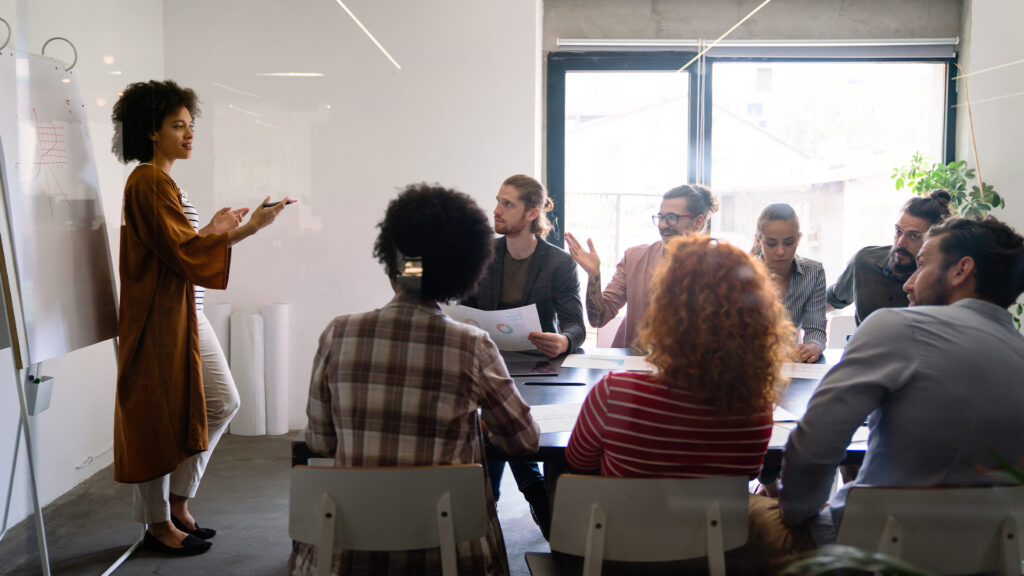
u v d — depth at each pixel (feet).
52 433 8.73
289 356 13.03
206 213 13.04
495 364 4.74
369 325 4.65
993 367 4.41
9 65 7.21
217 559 8.28
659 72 14.12
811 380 7.41
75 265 7.98
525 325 8.02
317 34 12.87
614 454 4.65
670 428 4.49
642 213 14.33
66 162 7.99
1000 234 4.70
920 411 4.46
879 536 4.30
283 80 12.90
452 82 12.91
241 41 12.85
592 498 4.43
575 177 14.29
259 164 12.99
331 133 12.96
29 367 7.39
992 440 4.40
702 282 4.41
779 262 8.63
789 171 14.15
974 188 12.93
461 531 4.50
